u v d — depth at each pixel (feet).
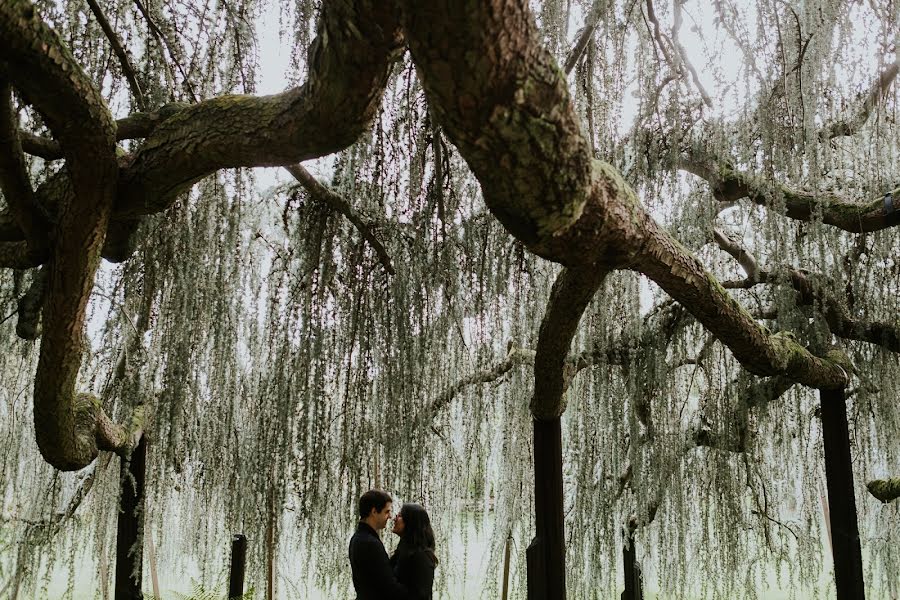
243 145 4.76
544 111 3.32
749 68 8.05
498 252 9.70
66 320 5.54
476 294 9.77
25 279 8.43
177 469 10.75
